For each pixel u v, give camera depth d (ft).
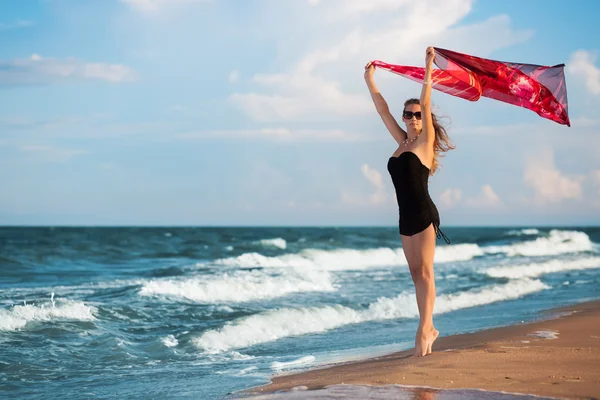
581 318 29.78
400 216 17.48
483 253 111.04
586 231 234.99
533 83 17.76
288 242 125.08
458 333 26.91
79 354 23.45
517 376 14.64
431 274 17.66
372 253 92.32
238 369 20.61
